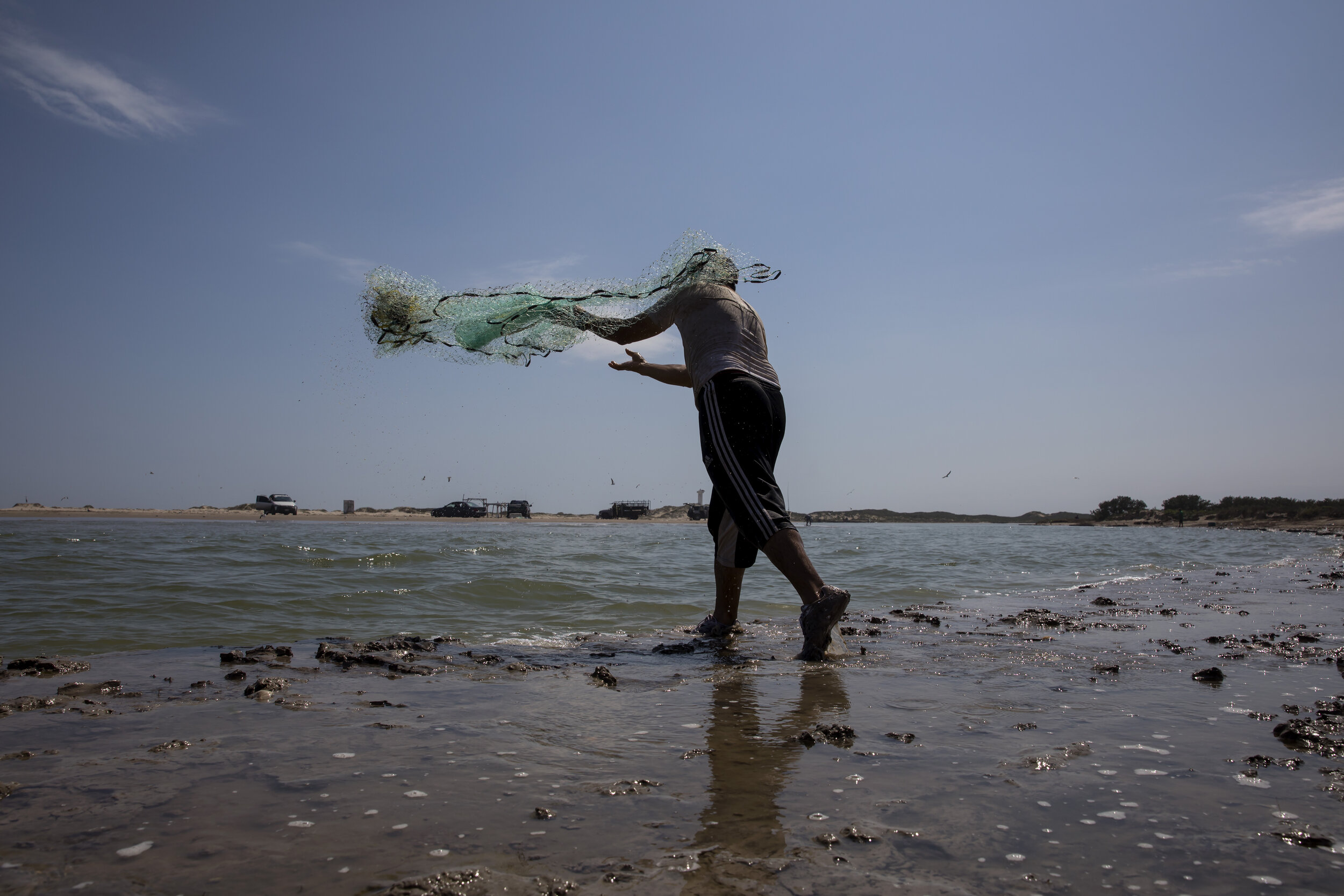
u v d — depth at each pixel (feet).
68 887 5.43
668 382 18.99
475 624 19.95
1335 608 23.27
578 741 9.11
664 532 125.70
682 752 8.67
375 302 16.80
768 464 15.84
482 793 7.34
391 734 9.29
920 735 9.43
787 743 9.06
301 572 29.96
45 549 39.11
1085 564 44.96
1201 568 42.14
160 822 6.61
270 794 7.27
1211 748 8.89
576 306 17.15
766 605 24.40
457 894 5.29
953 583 32.24
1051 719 10.20
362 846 6.15
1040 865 5.88
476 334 17.44
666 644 16.74
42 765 8.07
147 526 95.71
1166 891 5.49
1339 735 9.29
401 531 103.71
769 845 6.20
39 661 13.01
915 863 5.90
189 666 13.46
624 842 6.26
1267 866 5.90
